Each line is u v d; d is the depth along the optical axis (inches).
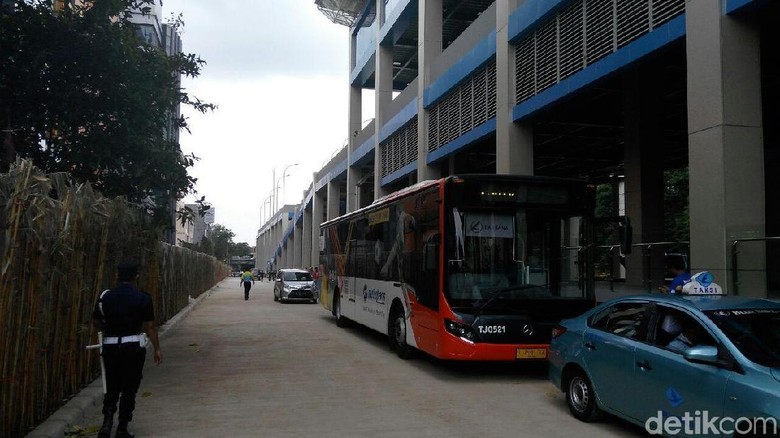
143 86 420.2
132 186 429.4
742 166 364.5
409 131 995.9
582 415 280.8
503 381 383.9
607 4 490.0
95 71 408.8
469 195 386.6
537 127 853.8
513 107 631.8
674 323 235.0
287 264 3245.6
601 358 264.7
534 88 598.9
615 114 796.6
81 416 289.9
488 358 370.0
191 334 643.5
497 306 377.1
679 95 736.3
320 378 393.7
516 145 630.5
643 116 650.2
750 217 363.6
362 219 613.6
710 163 371.9
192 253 1191.6
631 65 453.7
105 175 426.9
